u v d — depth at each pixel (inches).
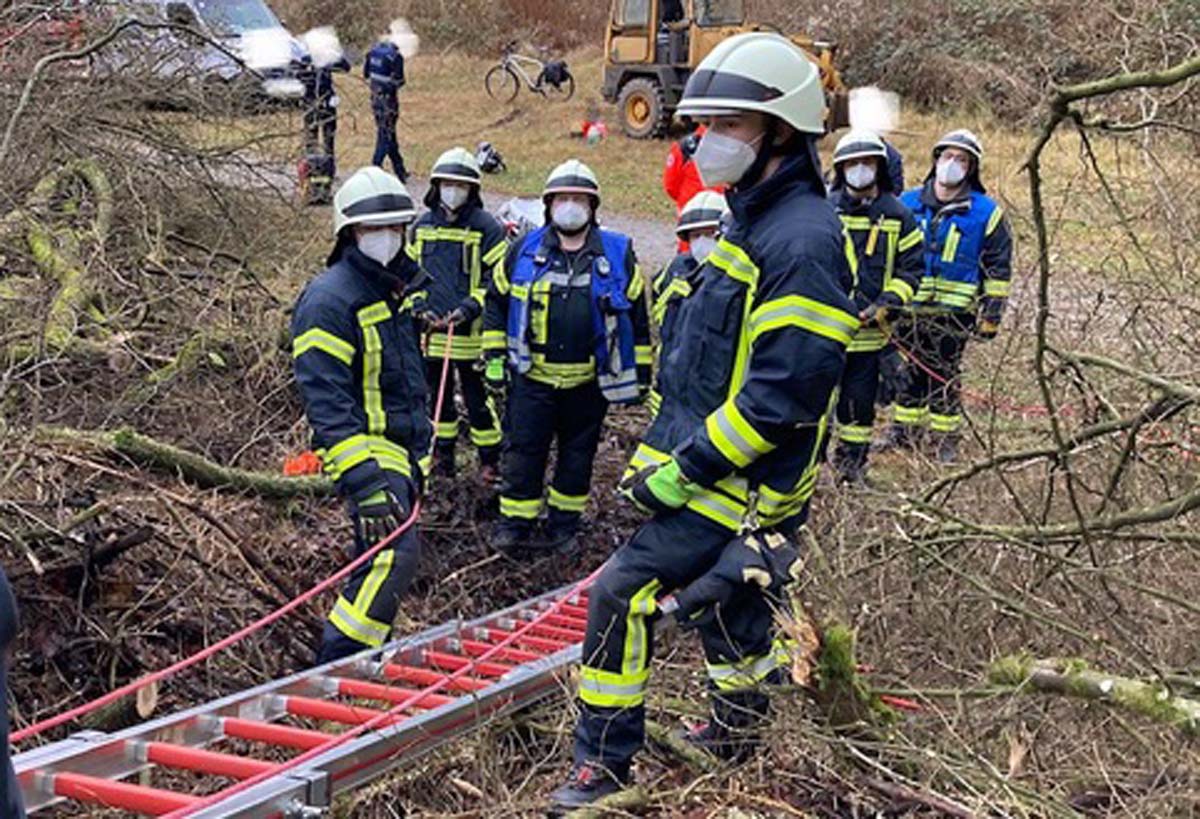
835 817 137.3
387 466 181.5
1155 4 205.6
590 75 960.9
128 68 297.9
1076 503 159.0
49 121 277.3
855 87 677.9
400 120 857.5
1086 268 228.2
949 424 252.4
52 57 262.1
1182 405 160.9
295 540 230.5
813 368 128.9
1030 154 147.5
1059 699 144.7
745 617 147.6
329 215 349.4
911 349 276.5
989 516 196.4
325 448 177.2
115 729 170.6
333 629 180.9
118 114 299.1
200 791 158.4
